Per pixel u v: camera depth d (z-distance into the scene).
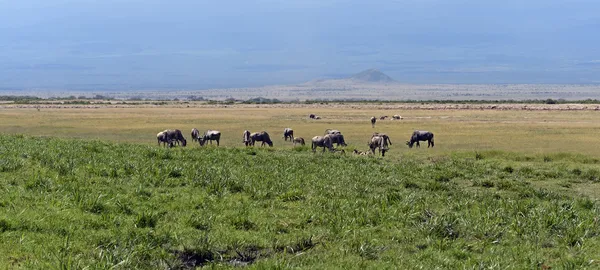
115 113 92.81
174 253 11.66
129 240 11.72
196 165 21.56
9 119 75.06
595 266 11.59
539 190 20.00
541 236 13.61
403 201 16.58
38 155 21.23
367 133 59.59
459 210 16.28
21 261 10.38
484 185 21.52
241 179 18.92
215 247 12.04
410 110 106.62
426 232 13.52
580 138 51.34
